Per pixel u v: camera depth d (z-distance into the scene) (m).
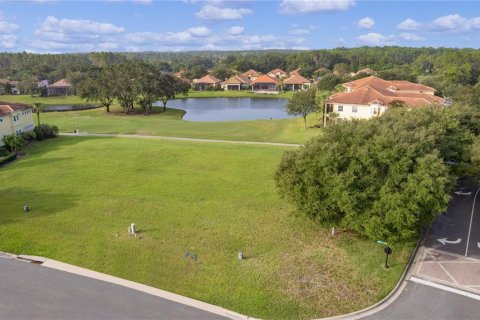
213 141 64.31
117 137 67.69
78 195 40.38
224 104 148.12
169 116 110.81
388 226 27.08
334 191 27.83
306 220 34.22
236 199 39.53
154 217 35.22
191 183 44.09
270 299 23.89
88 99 116.19
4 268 26.55
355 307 23.20
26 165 50.19
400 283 25.53
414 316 22.38
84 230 32.47
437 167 26.84
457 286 25.17
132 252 29.06
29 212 35.94
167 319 21.73
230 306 23.16
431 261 28.06
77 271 26.39
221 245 30.36
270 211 36.59
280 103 151.50
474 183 41.56
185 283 25.34
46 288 24.31
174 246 30.08
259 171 47.75
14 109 60.59
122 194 40.78
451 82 138.75
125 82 111.00
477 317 22.22
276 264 27.80
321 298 24.06
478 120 42.81
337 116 73.56
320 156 28.98
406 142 28.45
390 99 73.12
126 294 23.94
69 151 56.75
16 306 22.47
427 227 33.16
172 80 124.69
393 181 27.34
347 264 27.73
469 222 34.12
